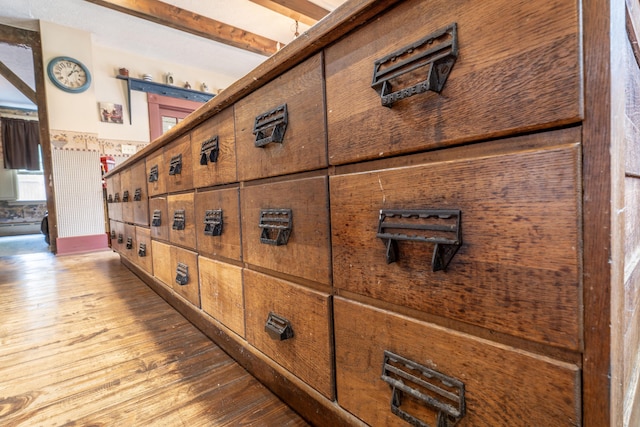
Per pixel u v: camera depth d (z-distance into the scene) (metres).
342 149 0.55
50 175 3.25
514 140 0.36
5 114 6.12
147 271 1.72
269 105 0.72
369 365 0.53
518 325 0.36
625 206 0.35
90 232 3.46
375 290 0.51
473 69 0.38
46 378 0.89
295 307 0.68
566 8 0.31
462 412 0.41
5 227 6.23
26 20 3.10
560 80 0.32
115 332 1.20
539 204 0.34
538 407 0.35
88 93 3.40
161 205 1.45
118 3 2.84
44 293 1.73
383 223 0.48
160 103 4.08
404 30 0.44
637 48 0.45
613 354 0.31
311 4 3.10
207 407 0.76
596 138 0.30
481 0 0.37
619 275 0.32
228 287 0.94
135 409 0.75
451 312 0.42
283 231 0.70
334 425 0.63
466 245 0.40
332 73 0.56
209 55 4.01
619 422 0.34
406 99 0.45
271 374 0.81
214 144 0.95
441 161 0.42
